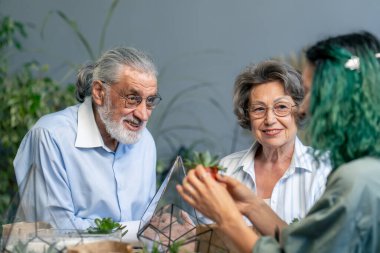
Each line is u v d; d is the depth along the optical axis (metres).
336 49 1.66
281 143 2.62
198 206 1.79
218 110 4.73
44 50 4.84
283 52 4.68
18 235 1.89
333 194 1.58
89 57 4.81
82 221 2.59
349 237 1.55
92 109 2.73
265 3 4.72
